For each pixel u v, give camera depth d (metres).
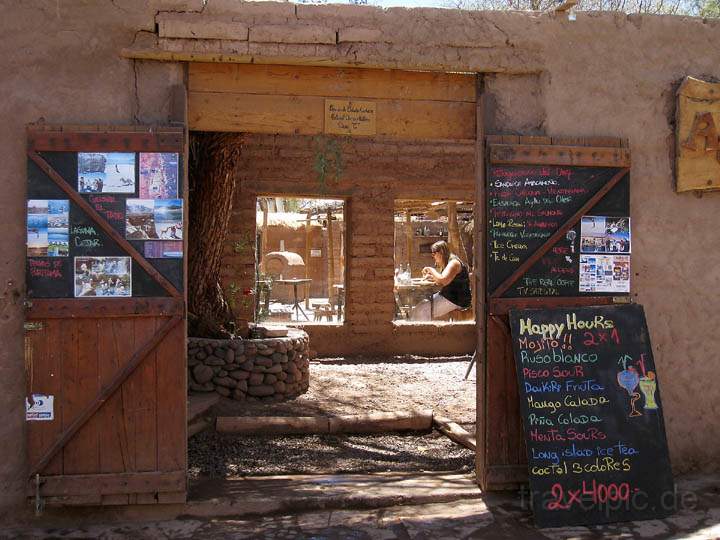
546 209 5.25
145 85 4.98
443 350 11.45
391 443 6.75
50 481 4.77
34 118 4.87
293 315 18.52
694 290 5.62
